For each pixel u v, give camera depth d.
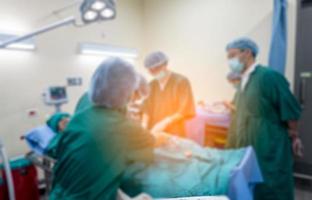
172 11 3.97
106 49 3.59
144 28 4.28
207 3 3.60
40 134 2.23
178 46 3.98
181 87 2.39
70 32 3.29
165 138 1.81
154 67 2.38
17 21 2.81
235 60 2.14
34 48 2.93
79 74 3.43
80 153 1.09
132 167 1.26
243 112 2.12
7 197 2.43
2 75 2.74
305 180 2.94
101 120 1.13
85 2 1.61
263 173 1.98
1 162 2.59
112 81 1.15
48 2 3.05
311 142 2.88
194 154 1.56
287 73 2.96
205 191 1.21
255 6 3.18
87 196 1.05
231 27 3.41
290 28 2.90
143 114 2.36
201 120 2.97
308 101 2.86
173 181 1.24
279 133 1.99
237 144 2.18
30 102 2.97
